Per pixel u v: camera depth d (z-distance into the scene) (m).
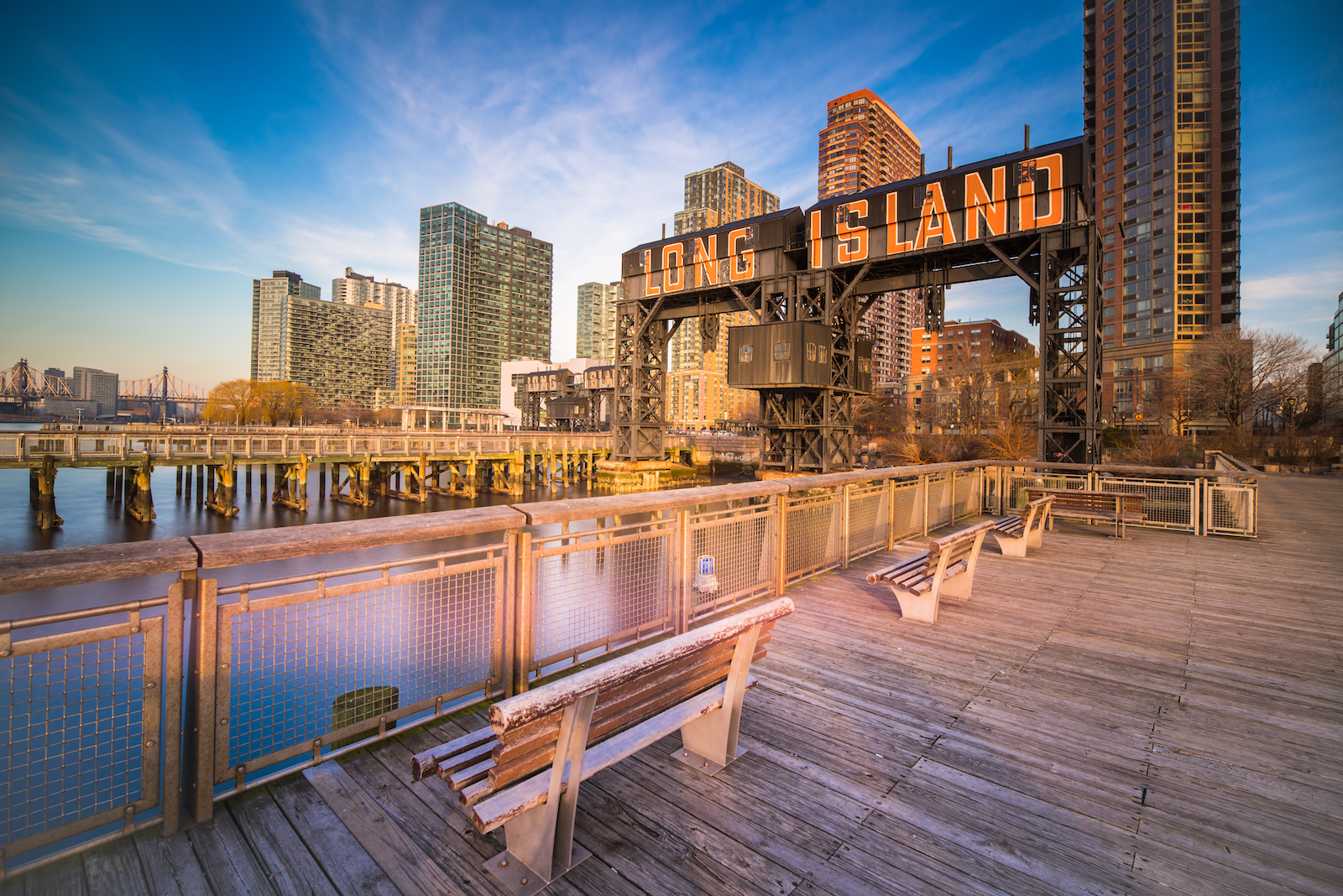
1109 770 3.46
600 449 54.44
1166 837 2.86
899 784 3.29
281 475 38.00
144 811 2.69
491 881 2.50
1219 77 74.50
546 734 2.30
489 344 193.12
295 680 3.12
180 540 2.64
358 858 2.61
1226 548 10.00
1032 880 2.56
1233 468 14.46
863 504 8.60
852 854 2.71
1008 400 66.31
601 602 4.54
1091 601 6.88
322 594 3.17
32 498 34.00
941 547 5.68
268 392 124.31
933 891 2.48
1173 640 5.62
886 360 160.88
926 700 4.35
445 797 3.05
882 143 174.25
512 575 3.95
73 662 6.91
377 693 3.47
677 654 2.68
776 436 30.19
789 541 7.06
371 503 40.59
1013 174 20.95
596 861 2.63
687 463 71.44
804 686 4.55
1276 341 58.59
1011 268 21.41
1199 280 74.50
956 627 5.93
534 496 47.44
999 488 13.51
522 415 103.25
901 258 24.52
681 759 3.51
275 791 3.05
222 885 2.42
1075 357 19.88
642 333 36.78
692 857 2.67
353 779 3.18
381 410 158.88
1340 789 3.29
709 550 5.74
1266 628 5.96
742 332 28.06
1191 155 74.94
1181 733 3.91
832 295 27.19
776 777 3.34
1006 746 3.72
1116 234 82.69
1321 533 11.70
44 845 2.40
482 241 190.50
